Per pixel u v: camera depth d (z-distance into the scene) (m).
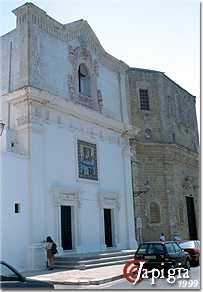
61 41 28.94
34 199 23.70
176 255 19.08
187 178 45.16
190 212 45.31
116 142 33.34
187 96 51.44
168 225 39.84
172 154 42.25
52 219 24.91
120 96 35.62
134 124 41.50
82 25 31.14
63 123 27.31
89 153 29.53
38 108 25.30
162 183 41.00
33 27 26.59
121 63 36.09
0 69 27.02
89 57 31.64
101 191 29.89
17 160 23.34
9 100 25.25
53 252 22.75
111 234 30.91
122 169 33.56
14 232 22.31
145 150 40.88
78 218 27.06
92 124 30.41
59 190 25.62
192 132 50.56
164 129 43.12
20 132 24.59
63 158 26.70
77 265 22.42
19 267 22.19
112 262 24.31
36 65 26.14
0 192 21.98
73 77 29.47
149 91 43.59
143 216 38.69
